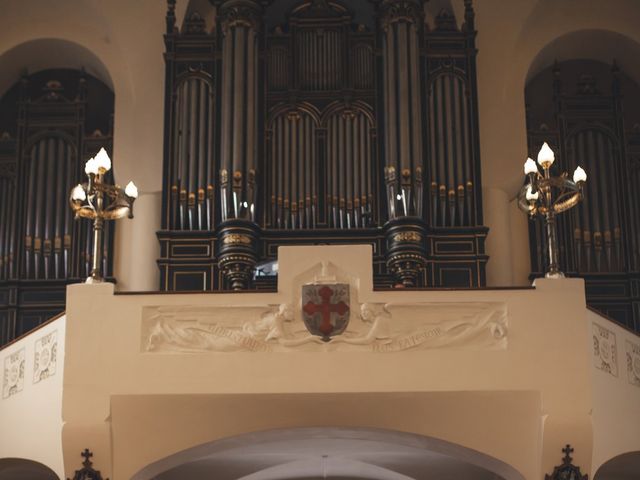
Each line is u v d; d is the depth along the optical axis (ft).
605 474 59.88
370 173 66.54
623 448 51.70
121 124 68.74
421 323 49.03
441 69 67.67
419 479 63.77
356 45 68.95
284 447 59.88
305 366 48.57
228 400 48.62
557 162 69.92
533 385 48.47
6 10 70.38
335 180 66.54
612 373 52.16
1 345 66.49
